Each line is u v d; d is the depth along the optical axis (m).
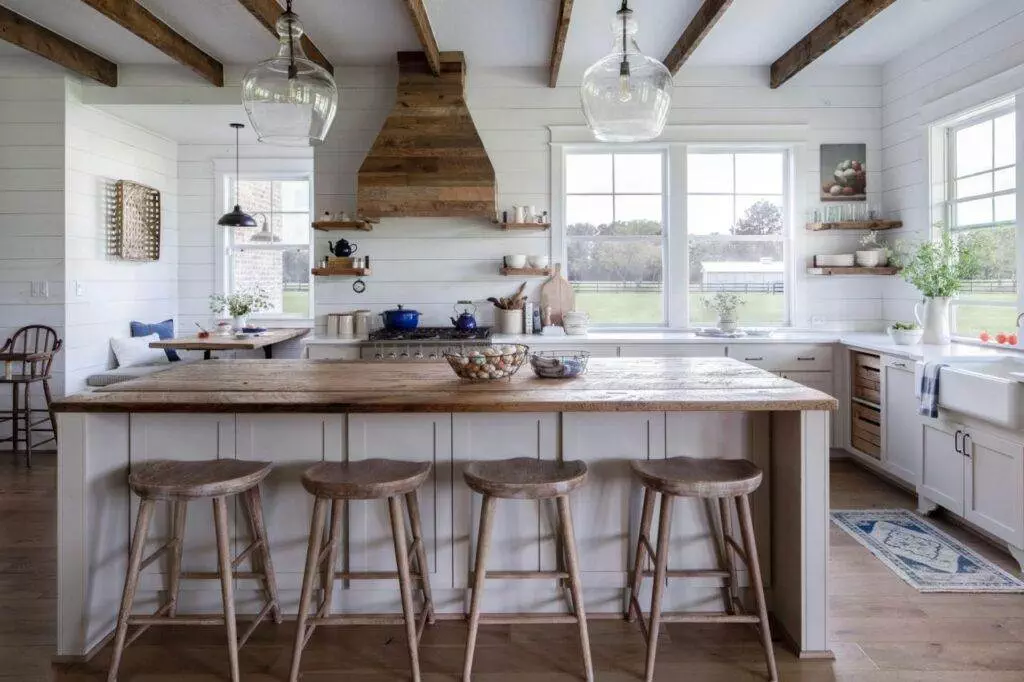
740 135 5.12
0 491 4.04
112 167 5.59
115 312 5.70
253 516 2.33
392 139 4.64
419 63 4.70
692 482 2.04
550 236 5.14
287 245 6.77
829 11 4.09
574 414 2.42
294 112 2.24
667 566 2.44
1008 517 2.90
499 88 5.09
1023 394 2.78
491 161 5.09
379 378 2.65
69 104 5.00
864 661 2.19
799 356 4.66
